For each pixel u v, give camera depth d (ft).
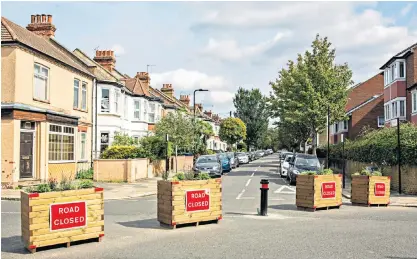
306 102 114.42
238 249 28.91
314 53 118.93
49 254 28.04
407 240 32.24
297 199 50.55
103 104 107.76
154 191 71.92
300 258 26.63
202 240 31.94
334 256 27.17
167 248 29.35
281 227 37.60
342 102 116.37
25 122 71.51
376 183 55.16
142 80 144.46
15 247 30.01
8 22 78.95
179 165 130.72
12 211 47.26
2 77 68.39
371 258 26.84
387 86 124.06
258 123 307.58
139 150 97.66
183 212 37.40
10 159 67.00
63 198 29.94
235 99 314.14
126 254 27.76
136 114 130.11
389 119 121.29
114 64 127.13
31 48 72.28
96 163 88.43
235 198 61.57
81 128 95.71
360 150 92.02
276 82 140.87
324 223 40.09
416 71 107.45
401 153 68.95
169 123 123.65
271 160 231.71
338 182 52.34
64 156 84.43
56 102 82.99
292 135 162.81
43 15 105.70
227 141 265.54
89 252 28.45
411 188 67.05
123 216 44.60
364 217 44.55
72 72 90.68
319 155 164.04
